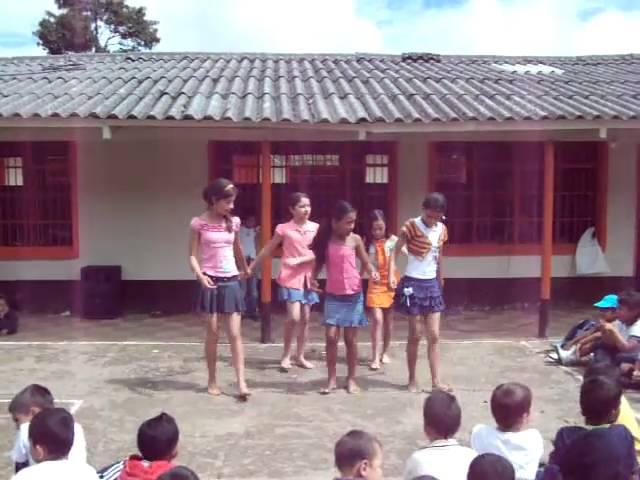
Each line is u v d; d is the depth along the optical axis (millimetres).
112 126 7859
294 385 6574
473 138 9594
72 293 9914
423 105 8445
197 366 7219
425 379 6785
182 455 4984
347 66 11578
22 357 7551
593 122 7941
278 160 9992
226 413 5812
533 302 10281
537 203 10227
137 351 7820
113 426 5547
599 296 10352
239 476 4664
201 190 9938
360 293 6262
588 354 7105
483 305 10258
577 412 5895
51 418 3133
